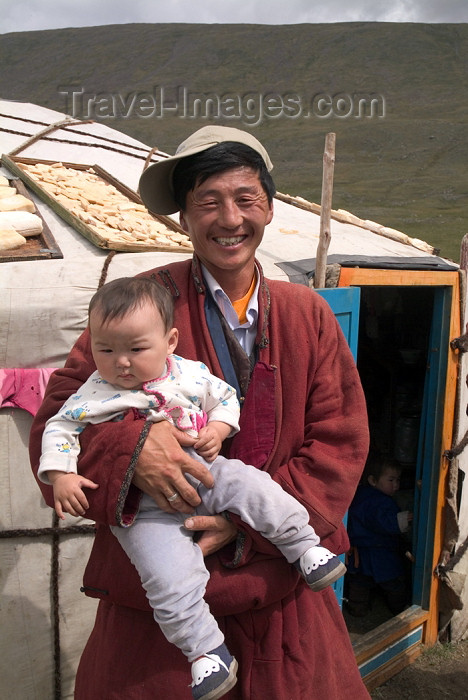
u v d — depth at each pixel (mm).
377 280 3492
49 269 2889
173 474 1566
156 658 1680
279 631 1748
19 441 2713
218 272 1801
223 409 1705
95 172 5289
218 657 1532
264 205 1740
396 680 3836
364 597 4242
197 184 1681
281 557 1719
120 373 1599
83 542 2820
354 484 1763
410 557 4074
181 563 1567
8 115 6520
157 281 1824
